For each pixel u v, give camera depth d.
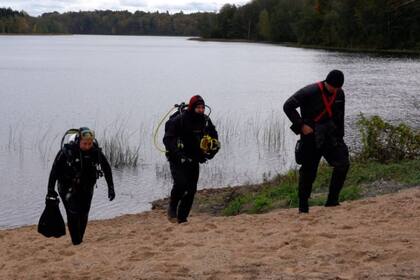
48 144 23.83
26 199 16.14
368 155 14.39
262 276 5.55
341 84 7.85
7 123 29.59
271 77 60.00
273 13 166.38
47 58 99.50
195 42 197.25
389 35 104.75
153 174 18.84
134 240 7.98
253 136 25.48
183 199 8.77
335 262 5.78
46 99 40.81
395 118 28.56
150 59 97.25
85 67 77.12
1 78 58.94
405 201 8.60
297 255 6.12
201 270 5.87
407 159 14.04
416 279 5.17
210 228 8.15
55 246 8.49
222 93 45.19
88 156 7.33
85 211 7.73
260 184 16.05
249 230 7.71
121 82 55.16
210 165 20.05
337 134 8.23
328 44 126.44
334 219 7.81
